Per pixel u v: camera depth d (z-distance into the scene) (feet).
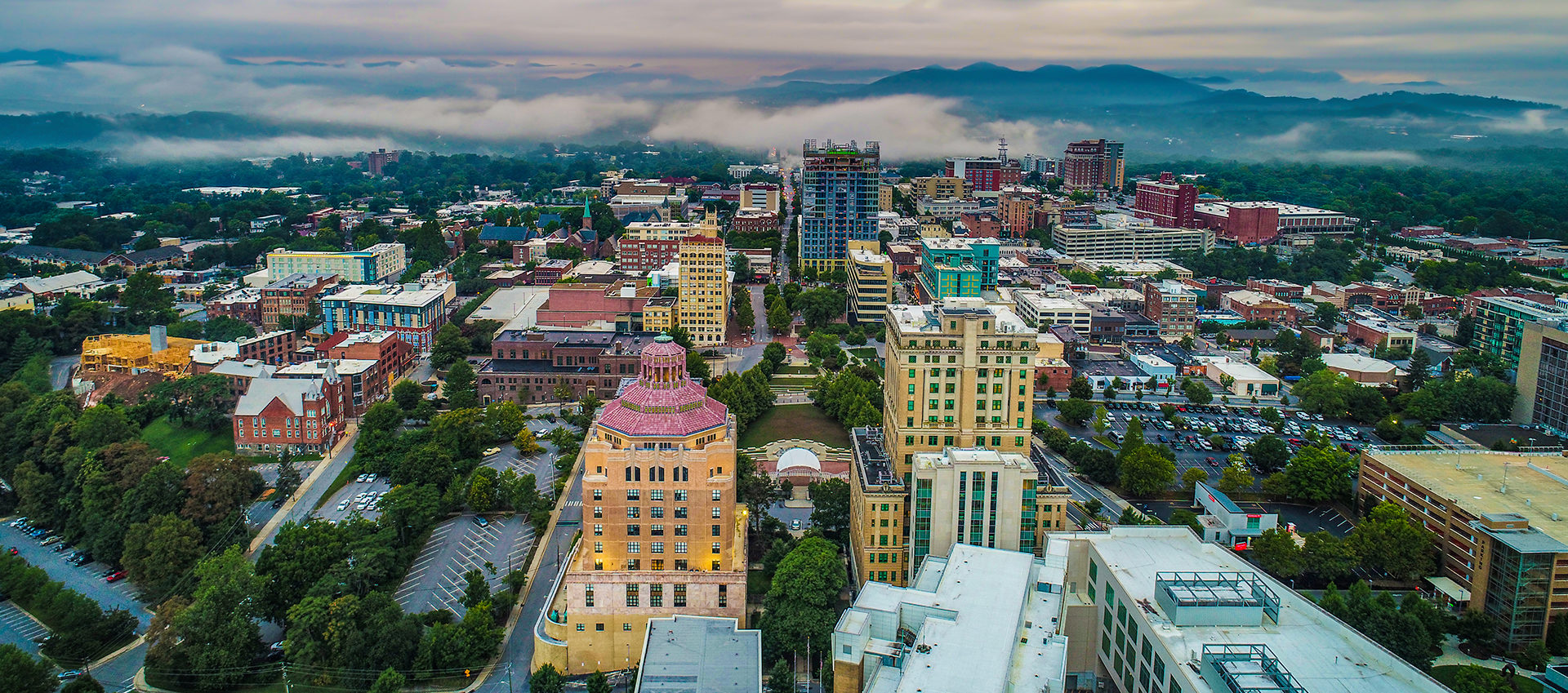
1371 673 537.65
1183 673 532.73
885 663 628.28
